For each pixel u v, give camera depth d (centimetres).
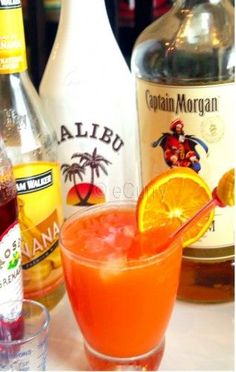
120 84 44
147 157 43
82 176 45
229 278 43
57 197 43
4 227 37
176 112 41
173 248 35
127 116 45
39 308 39
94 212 39
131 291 34
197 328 41
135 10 59
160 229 37
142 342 36
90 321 36
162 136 42
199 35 42
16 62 39
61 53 44
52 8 62
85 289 35
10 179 39
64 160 45
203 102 40
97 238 37
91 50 43
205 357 39
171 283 36
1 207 37
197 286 43
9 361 37
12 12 38
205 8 42
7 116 41
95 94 44
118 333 35
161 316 36
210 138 40
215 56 41
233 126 40
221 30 42
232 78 40
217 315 42
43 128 43
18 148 41
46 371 38
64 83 44
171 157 42
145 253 35
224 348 39
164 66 42
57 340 41
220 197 37
